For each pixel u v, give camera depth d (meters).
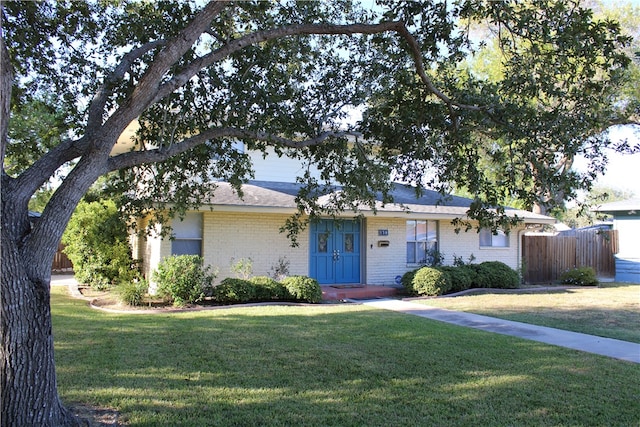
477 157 6.44
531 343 7.68
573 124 5.56
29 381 3.73
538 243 19.36
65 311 10.30
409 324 9.09
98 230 14.55
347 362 6.38
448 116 6.40
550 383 5.63
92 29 6.46
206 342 7.38
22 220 3.82
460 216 15.86
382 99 6.89
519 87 5.81
